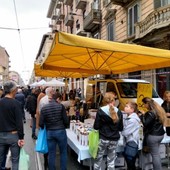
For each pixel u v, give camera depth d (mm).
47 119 5438
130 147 5523
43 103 6973
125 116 5934
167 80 13750
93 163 5754
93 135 5219
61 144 5492
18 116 4918
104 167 5699
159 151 6012
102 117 5066
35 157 7367
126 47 5629
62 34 4816
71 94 13562
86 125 6520
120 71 10008
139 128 5621
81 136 5711
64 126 5570
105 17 21844
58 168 6383
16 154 4969
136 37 15016
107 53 7082
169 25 12047
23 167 4992
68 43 4852
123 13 18562
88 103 9453
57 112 5438
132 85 10367
